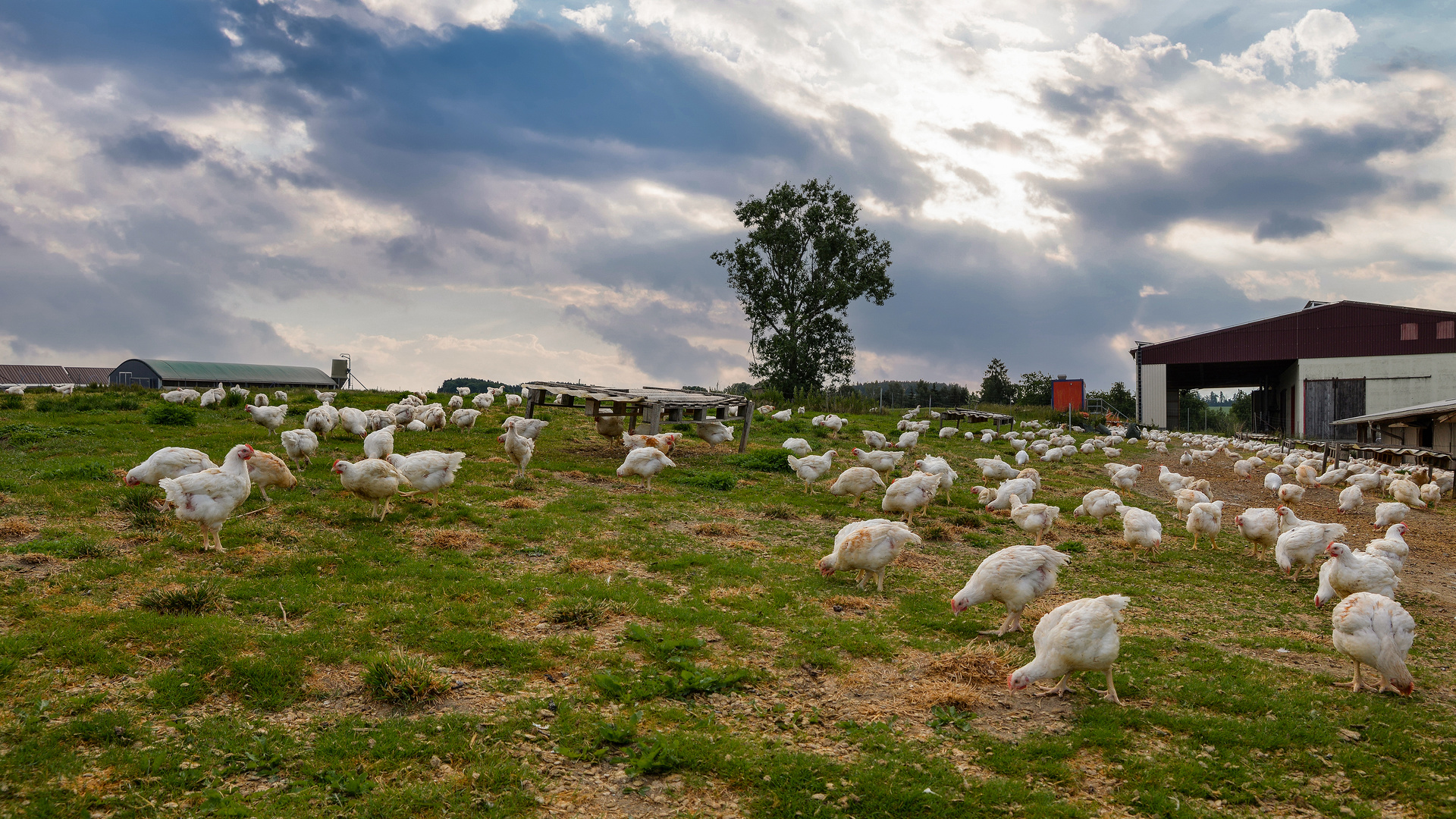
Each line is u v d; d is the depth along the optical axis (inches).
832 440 1116.5
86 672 246.2
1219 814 203.2
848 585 409.4
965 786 210.2
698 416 885.2
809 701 266.2
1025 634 343.3
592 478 675.4
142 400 977.5
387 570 369.7
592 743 226.1
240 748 212.4
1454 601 454.9
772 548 481.1
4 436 632.4
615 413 892.6
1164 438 1718.8
